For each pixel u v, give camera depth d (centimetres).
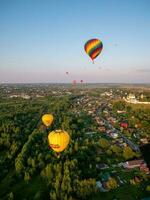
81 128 19088
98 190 8956
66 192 8644
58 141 9750
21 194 9162
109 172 10594
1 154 13025
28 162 11156
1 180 10212
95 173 10300
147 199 8575
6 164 11594
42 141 14750
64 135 9862
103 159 12025
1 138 14738
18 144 13875
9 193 9150
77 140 14738
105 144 13825
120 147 14150
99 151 13162
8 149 13662
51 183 9494
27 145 13238
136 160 11281
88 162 11506
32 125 19662
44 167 10862
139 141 15562
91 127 19475
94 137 16588
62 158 11544
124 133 17588
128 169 10800
